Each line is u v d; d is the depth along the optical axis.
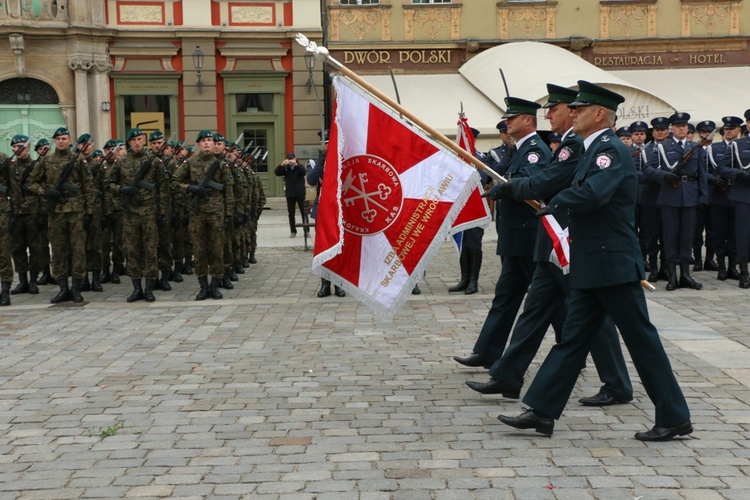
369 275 6.71
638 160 12.71
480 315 10.07
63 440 5.72
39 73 26.09
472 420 6.02
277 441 5.62
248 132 27.67
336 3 26.95
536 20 27.23
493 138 23.38
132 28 26.62
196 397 6.71
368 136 6.70
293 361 7.87
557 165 5.65
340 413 6.23
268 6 27.14
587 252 5.37
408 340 8.73
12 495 4.77
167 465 5.20
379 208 6.71
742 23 27.59
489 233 20.81
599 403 6.36
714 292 11.62
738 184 11.95
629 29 27.41
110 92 26.89
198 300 11.66
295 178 20.39
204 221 11.69
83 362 7.96
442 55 27.09
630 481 4.79
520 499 4.56
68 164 11.52
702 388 6.73
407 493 4.68
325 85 27.41
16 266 12.66
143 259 11.80
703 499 4.52
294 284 13.23
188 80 27.00
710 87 26.22
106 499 4.68
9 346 8.70
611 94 5.36
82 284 13.01
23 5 25.64
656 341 5.41
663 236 12.02
